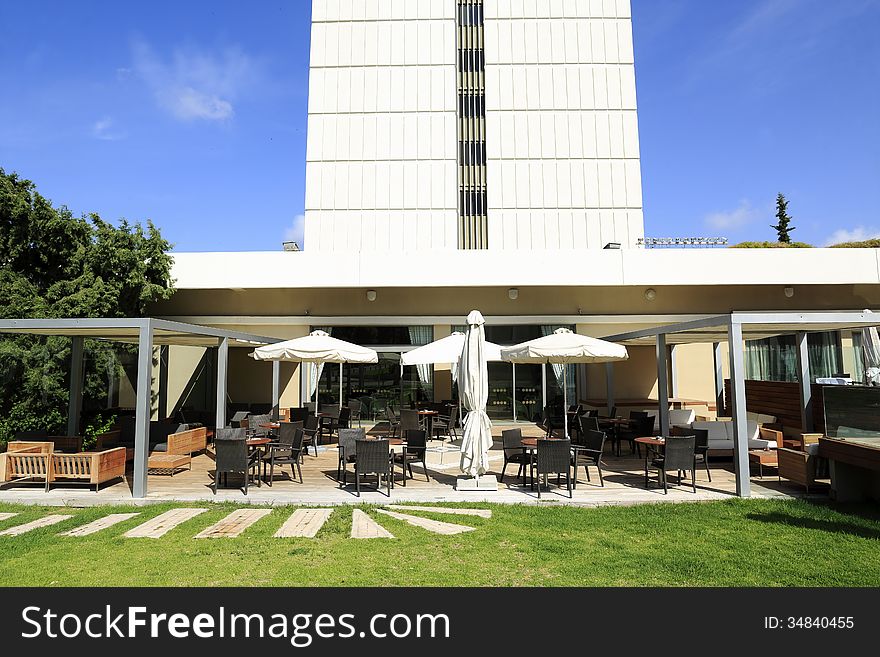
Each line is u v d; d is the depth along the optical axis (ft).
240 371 63.87
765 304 60.70
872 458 24.34
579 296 60.39
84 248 49.37
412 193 121.49
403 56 123.95
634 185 121.70
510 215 120.88
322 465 37.96
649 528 22.74
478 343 30.58
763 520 23.86
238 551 19.86
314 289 59.62
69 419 38.24
